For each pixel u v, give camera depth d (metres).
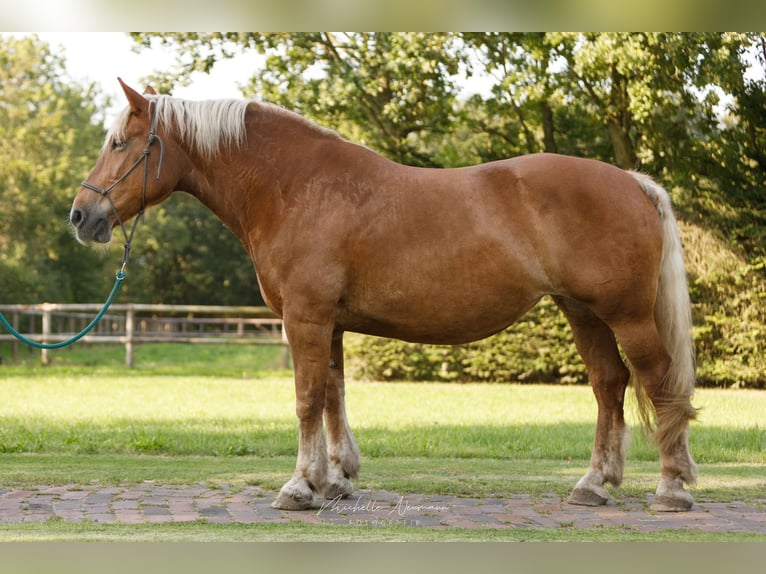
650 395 4.97
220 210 5.33
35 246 28.73
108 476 6.03
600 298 4.86
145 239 37.38
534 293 4.95
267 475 6.16
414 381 16.75
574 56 13.96
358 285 4.93
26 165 27.66
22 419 9.55
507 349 16.11
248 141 5.20
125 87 5.21
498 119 18.03
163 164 5.24
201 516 4.78
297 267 4.91
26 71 28.69
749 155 15.48
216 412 10.75
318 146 5.14
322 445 5.04
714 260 14.91
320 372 4.95
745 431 8.84
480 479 6.15
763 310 14.64
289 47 16.45
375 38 15.95
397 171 5.04
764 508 5.11
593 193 4.85
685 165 14.98
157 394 13.31
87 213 5.15
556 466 6.89
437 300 4.89
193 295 44.56
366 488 5.74
